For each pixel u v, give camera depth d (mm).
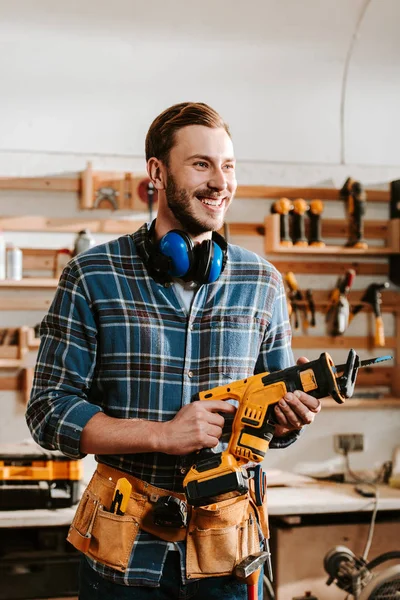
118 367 1422
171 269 1433
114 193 3338
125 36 3131
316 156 3561
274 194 3494
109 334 1426
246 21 3148
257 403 1354
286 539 2920
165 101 3359
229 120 3434
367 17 3205
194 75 3312
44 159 3301
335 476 3373
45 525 2639
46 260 3295
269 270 1575
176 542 1386
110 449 1336
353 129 3586
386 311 3641
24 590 2732
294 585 2918
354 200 3486
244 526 1428
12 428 3248
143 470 1396
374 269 3629
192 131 1390
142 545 1377
